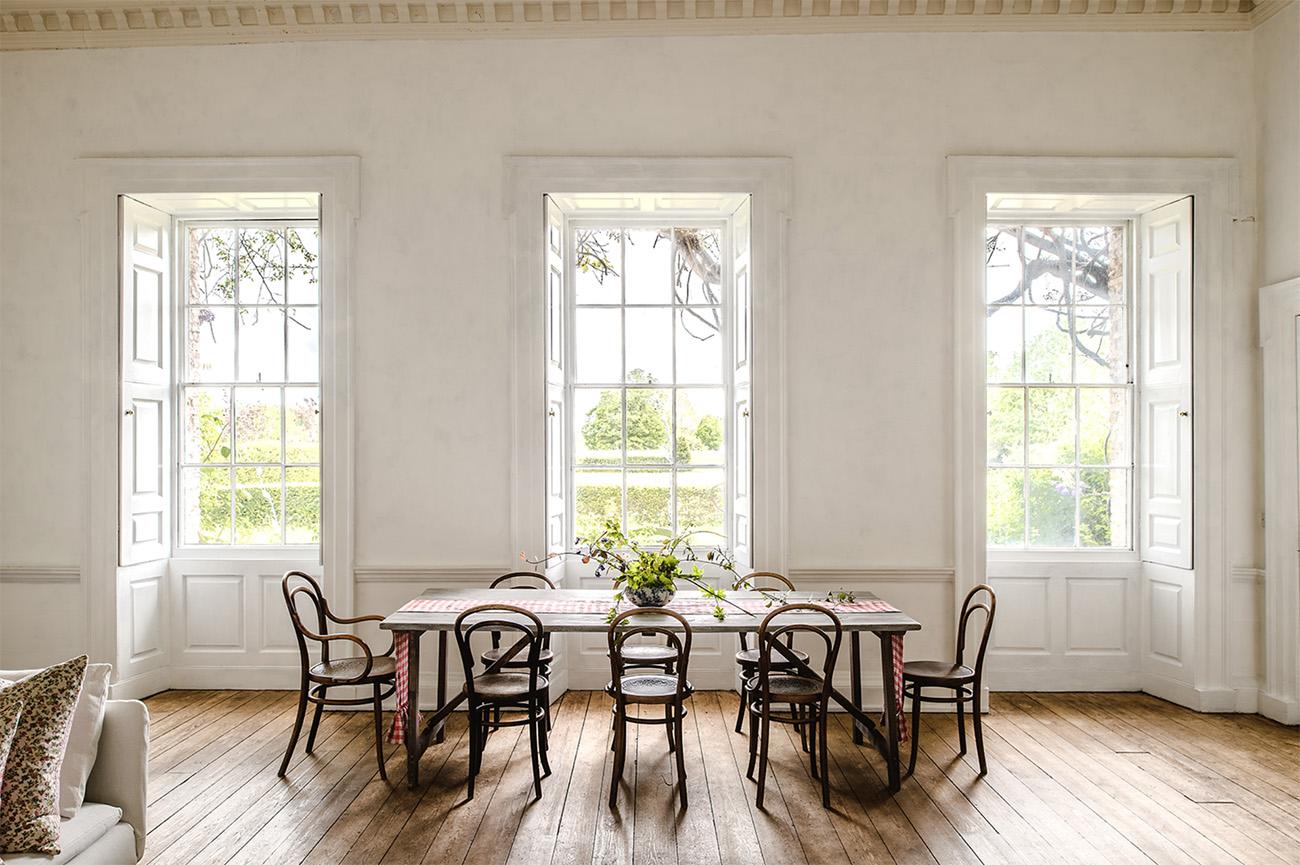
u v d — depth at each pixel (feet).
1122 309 17.13
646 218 17.24
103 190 15.58
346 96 15.64
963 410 15.40
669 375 17.28
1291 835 10.29
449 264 15.58
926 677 12.33
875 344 15.52
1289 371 14.60
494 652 13.24
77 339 15.64
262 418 17.16
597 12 15.49
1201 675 15.26
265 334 17.17
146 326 16.35
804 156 15.60
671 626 11.38
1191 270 15.53
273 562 16.60
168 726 14.25
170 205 16.44
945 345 15.52
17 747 7.39
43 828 7.24
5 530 15.65
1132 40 15.56
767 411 15.48
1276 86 14.97
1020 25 15.52
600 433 17.25
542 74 15.64
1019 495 17.02
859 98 15.58
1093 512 17.03
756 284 15.58
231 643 16.65
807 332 15.56
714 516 17.15
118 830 8.18
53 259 15.69
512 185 15.56
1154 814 10.86
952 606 15.44
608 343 17.30
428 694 15.14
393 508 15.57
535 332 15.57
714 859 9.65
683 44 15.65
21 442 15.66
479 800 11.22
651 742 13.41
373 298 15.58
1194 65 15.53
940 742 13.57
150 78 15.66
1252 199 15.48
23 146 15.72
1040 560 16.71
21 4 15.16
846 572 15.43
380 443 15.58
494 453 15.57
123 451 15.61
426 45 15.65
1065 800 11.28
